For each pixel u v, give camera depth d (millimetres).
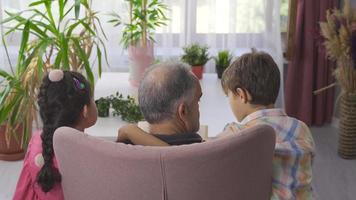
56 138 1169
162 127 1295
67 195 1265
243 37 3537
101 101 2252
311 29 3408
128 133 1317
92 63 3342
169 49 3455
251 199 1225
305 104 3654
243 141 1107
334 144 3484
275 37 3500
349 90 3123
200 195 1143
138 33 2562
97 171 1149
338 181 2977
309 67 3555
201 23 3480
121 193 1154
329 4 3406
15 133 2852
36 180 1280
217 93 2592
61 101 1310
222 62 2902
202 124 2105
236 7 3439
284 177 1271
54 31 2338
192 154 1083
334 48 3021
